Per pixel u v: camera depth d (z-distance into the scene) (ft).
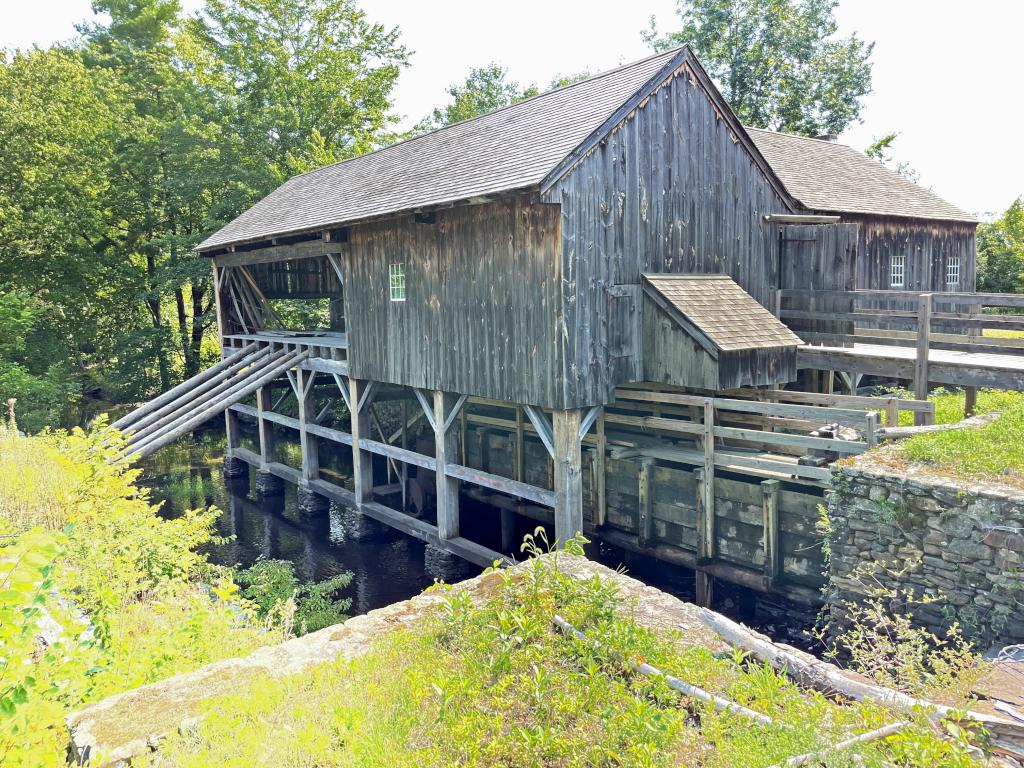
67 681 13.89
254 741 10.52
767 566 27.58
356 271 41.16
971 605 18.67
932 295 29.17
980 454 20.67
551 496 30.04
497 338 31.55
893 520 20.12
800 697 11.47
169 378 84.28
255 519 48.49
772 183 36.94
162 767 10.44
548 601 14.14
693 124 32.55
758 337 29.91
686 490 30.86
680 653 13.06
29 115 67.62
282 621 20.30
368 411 43.52
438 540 37.11
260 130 76.59
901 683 12.63
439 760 10.27
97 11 119.34
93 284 77.46
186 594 21.93
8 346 65.46
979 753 9.87
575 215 28.22
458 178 32.81
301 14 84.84
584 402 29.22
